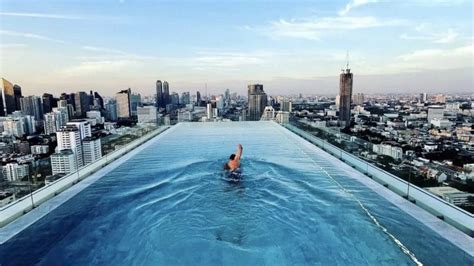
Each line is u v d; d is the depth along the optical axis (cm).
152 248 281
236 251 277
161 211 367
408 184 374
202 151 695
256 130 1066
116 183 465
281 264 254
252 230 319
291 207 373
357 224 318
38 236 298
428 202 334
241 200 402
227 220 343
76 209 366
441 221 305
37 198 374
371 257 257
